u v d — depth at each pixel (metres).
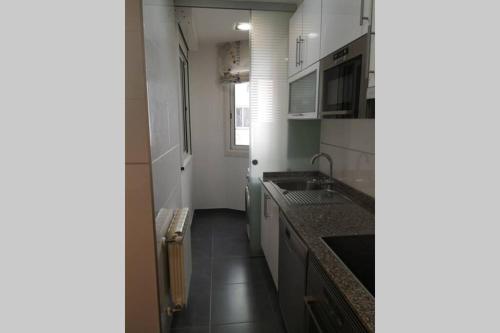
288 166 2.86
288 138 2.81
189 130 3.96
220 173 4.25
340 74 1.49
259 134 2.79
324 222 1.53
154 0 1.58
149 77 1.42
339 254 1.33
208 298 2.27
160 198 1.63
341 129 2.25
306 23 2.06
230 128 4.10
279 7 2.62
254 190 2.89
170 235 1.71
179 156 2.56
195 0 2.49
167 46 2.04
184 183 3.07
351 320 0.86
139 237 1.46
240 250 3.12
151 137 1.42
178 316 2.07
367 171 1.85
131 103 1.35
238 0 2.57
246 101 4.05
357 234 1.35
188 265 2.09
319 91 1.82
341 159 2.26
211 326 1.97
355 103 1.31
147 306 1.53
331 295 1.02
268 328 1.96
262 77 2.72
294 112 2.44
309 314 1.25
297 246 1.44
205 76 3.96
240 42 3.68
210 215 4.19
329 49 1.62
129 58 1.32
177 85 2.56
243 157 4.08
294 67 2.41
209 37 3.60
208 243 3.29
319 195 2.13
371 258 1.35
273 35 2.67
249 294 2.33
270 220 2.35
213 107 4.05
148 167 1.40
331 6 1.59
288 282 1.67
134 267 1.49
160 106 1.69
